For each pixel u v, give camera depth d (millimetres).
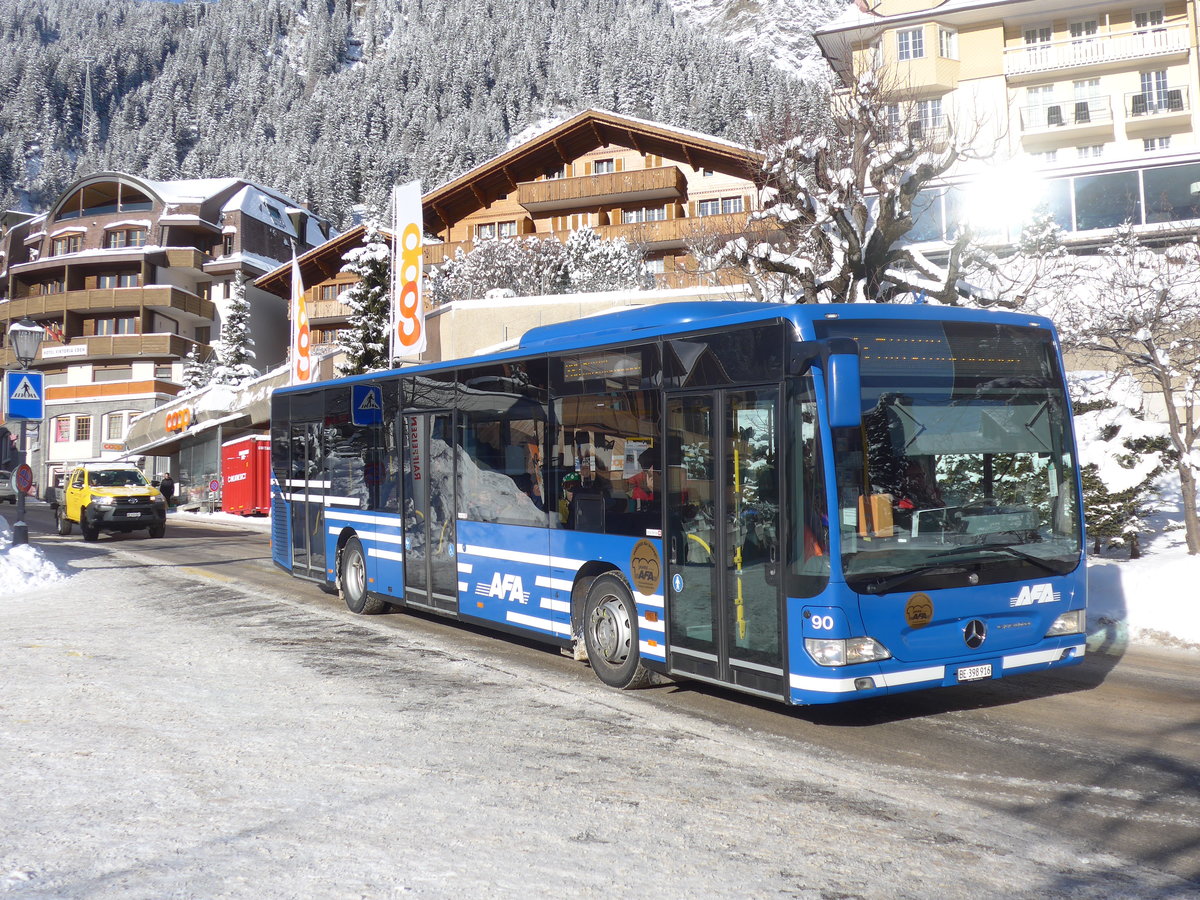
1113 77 42406
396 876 4094
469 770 5711
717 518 6957
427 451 10766
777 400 6504
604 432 8117
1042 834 4711
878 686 6230
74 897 3861
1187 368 14773
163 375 64688
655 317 7910
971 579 6535
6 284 71812
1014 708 7238
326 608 12844
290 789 5312
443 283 42438
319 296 57719
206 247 69500
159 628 11133
